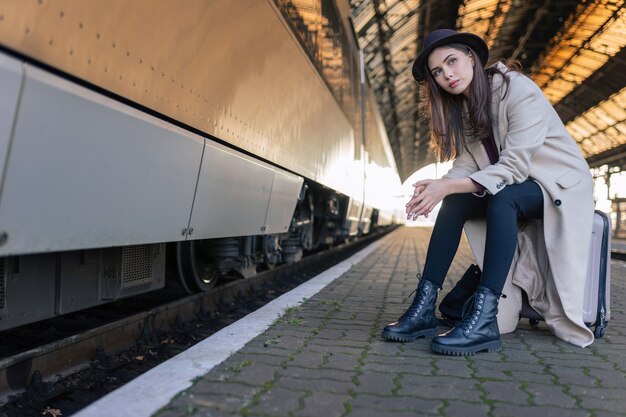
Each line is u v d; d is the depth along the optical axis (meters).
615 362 2.55
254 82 3.81
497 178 2.73
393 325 2.85
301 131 5.34
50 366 2.83
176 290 5.32
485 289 2.72
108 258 3.05
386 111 28.81
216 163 3.18
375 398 1.99
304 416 1.80
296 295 4.46
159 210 2.62
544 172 2.82
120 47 2.17
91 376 2.91
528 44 21.33
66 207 1.95
